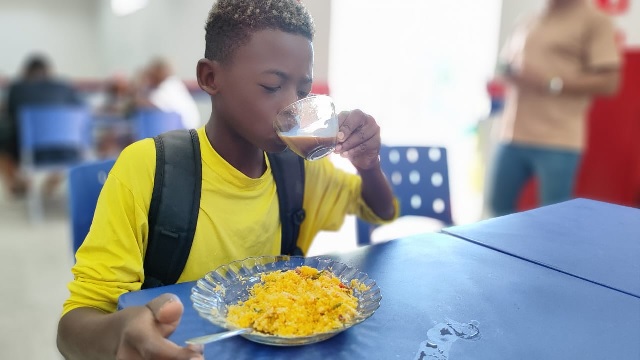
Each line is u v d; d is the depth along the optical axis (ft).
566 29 7.23
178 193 2.92
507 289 2.76
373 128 3.28
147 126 11.52
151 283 2.99
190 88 16.55
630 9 8.95
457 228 3.76
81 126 11.99
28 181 13.29
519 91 7.88
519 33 8.22
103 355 2.04
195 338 2.03
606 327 2.38
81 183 3.63
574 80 7.16
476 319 2.42
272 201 3.36
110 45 27.94
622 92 9.23
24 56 28.81
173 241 2.92
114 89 14.44
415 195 5.59
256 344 2.15
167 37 18.89
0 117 12.94
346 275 2.74
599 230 3.78
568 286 2.81
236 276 2.68
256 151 3.17
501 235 3.63
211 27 2.84
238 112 2.81
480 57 12.62
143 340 1.77
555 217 4.08
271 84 2.68
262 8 2.67
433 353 2.12
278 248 3.47
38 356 5.90
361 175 3.61
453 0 14.24
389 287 2.75
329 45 12.12
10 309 7.00
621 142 9.44
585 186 9.91
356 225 4.98
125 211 2.81
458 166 14.47
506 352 2.14
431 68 16.49
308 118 2.62
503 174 8.25
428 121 17.10
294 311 2.24
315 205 3.74
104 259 2.70
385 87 17.11
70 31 29.73
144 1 21.40
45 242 9.84
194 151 3.06
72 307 2.50
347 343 2.18
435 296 2.65
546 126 7.58
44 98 12.47
